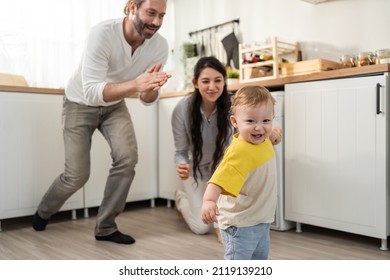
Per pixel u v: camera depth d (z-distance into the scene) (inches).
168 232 89.1
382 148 73.9
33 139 96.0
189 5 138.6
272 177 51.1
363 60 84.7
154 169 119.3
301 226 94.3
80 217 105.7
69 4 119.6
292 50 107.3
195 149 86.0
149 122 118.0
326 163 81.7
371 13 95.4
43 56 115.7
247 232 50.7
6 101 92.0
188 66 130.1
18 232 89.8
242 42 123.2
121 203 81.4
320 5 104.8
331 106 80.6
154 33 75.9
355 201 77.9
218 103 84.0
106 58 76.2
